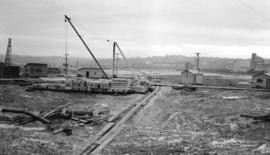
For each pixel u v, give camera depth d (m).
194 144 13.09
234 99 31.95
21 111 19.05
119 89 37.59
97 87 38.03
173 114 21.88
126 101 30.00
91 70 57.16
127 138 14.42
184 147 12.54
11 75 57.09
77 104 27.11
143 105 26.97
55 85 38.75
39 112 20.48
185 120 19.53
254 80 48.16
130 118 20.20
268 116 18.95
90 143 13.13
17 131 14.64
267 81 45.50
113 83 38.06
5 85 42.66
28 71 59.16
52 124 16.92
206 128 16.92
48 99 29.98
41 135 14.16
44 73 60.94
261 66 120.81
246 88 45.47
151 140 13.91
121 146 12.82
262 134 15.21
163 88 46.28
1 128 15.18
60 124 16.98
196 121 19.16
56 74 72.69
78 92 38.47
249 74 118.06
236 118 20.20
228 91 41.75
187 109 24.58
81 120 17.92
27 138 13.25
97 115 20.06
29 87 38.88
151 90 42.47
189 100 31.11
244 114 21.59
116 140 14.05
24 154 10.84
